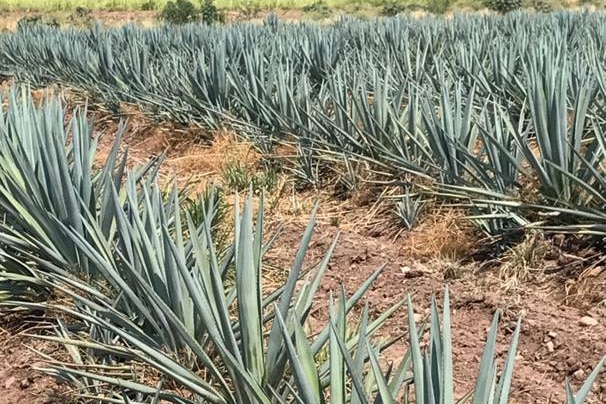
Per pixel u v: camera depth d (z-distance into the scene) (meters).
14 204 4.25
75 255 4.10
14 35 18.64
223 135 7.89
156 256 3.34
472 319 4.21
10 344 4.07
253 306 2.67
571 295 4.30
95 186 5.05
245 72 9.71
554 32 10.21
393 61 8.69
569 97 6.21
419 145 5.54
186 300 3.13
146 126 9.68
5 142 4.85
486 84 6.85
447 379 2.07
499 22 14.27
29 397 3.59
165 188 5.52
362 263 5.04
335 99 6.68
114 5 40.75
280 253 5.29
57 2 41.12
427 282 4.63
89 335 3.60
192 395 3.09
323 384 2.74
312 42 10.46
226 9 39.28
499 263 4.79
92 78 11.64
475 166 5.16
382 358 3.76
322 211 6.10
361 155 6.23
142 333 3.23
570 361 3.71
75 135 4.29
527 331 3.99
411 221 5.45
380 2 38.16
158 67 11.21
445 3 34.53
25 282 4.29
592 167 4.44
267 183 6.57
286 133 7.22
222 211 5.18
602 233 4.50
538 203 4.91
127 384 2.96
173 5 33.50
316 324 4.18
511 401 3.45
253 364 2.69
